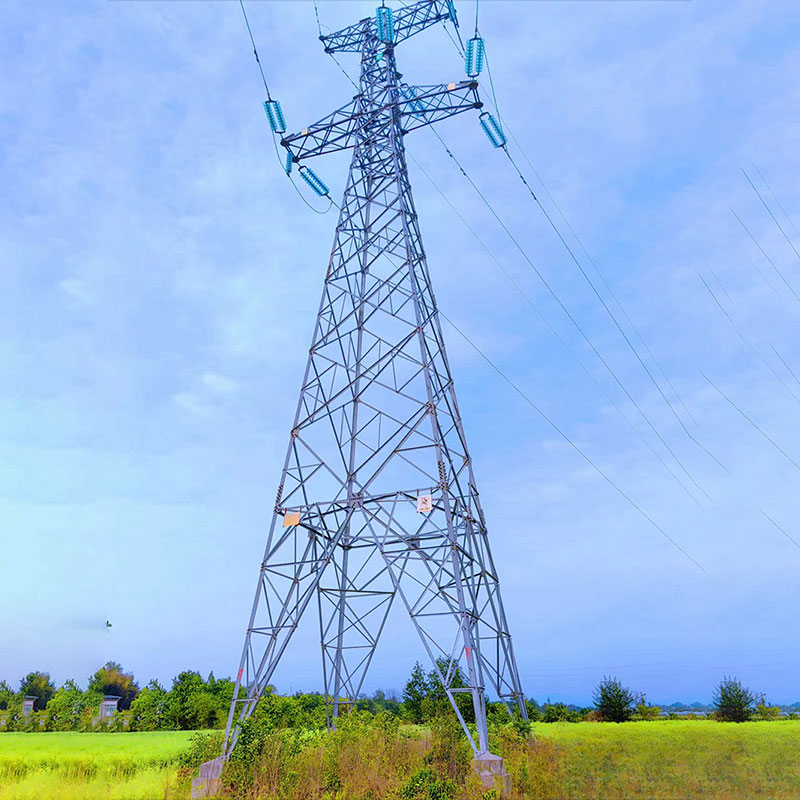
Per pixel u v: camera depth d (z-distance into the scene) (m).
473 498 26.03
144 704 60.28
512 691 24.23
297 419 26.14
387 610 26.34
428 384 24.31
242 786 18.44
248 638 22.34
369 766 19.42
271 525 24.36
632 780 18.66
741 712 35.31
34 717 68.62
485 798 16.86
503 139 32.97
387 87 32.47
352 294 29.30
